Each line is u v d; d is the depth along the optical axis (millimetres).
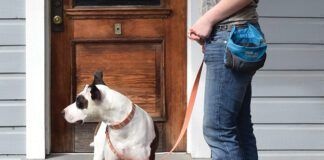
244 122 3158
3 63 4297
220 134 2887
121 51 4449
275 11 4344
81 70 4457
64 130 4465
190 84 4359
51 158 4336
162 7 4430
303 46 4379
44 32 4289
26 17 4258
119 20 4438
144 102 4469
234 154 2881
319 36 4371
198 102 4316
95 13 4422
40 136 4297
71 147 4469
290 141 4410
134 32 4445
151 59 4457
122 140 3602
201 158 4328
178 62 4453
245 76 2836
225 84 2830
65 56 4438
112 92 3584
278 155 4414
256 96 4379
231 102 2850
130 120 3580
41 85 4273
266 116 4391
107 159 3682
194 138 4332
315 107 4410
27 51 4262
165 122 4469
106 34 4441
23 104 4324
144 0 4430
